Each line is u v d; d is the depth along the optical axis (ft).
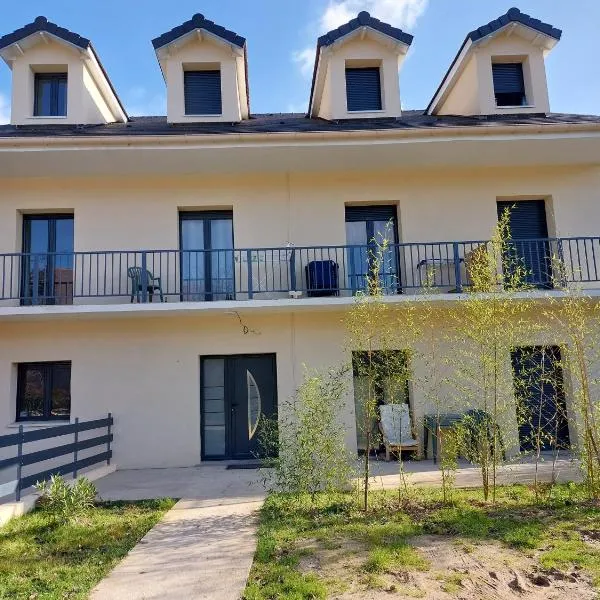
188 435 31.09
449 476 21.11
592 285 33.27
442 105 43.32
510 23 35.68
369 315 21.56
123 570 14.46
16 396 31.60
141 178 33.27
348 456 21.43
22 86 34.78
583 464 20.92
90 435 30.58
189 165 31.58
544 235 34.71
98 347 31.53
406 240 33.42
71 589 13.30
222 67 36.01
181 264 32.83
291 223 33.40
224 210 34.27
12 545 16.75
